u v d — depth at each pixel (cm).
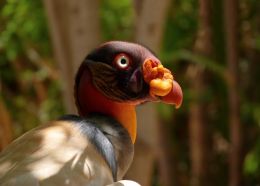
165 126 1422
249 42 1407
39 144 451
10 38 1391
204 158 1466
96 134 472
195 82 1398
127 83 504
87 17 955
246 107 1327
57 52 998
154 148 973
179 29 1279
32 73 1616
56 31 988
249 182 1411
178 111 1525
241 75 1364
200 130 1442
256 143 1327
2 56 1616
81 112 521
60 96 1569
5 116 1113
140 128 959
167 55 1147
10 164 434
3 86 1697
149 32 940
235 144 1295
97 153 461
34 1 1258
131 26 1310
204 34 1220
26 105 1691
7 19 1422
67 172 429
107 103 511
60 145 451
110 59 505
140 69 505
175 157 1552
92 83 512
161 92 499
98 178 442
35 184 415
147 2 932
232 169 1335
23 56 1656
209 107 1441
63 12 980
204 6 1185
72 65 978
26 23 1301
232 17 1159
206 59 1160
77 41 962
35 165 429
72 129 470
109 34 1326
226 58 1226
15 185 413
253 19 1333
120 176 497
